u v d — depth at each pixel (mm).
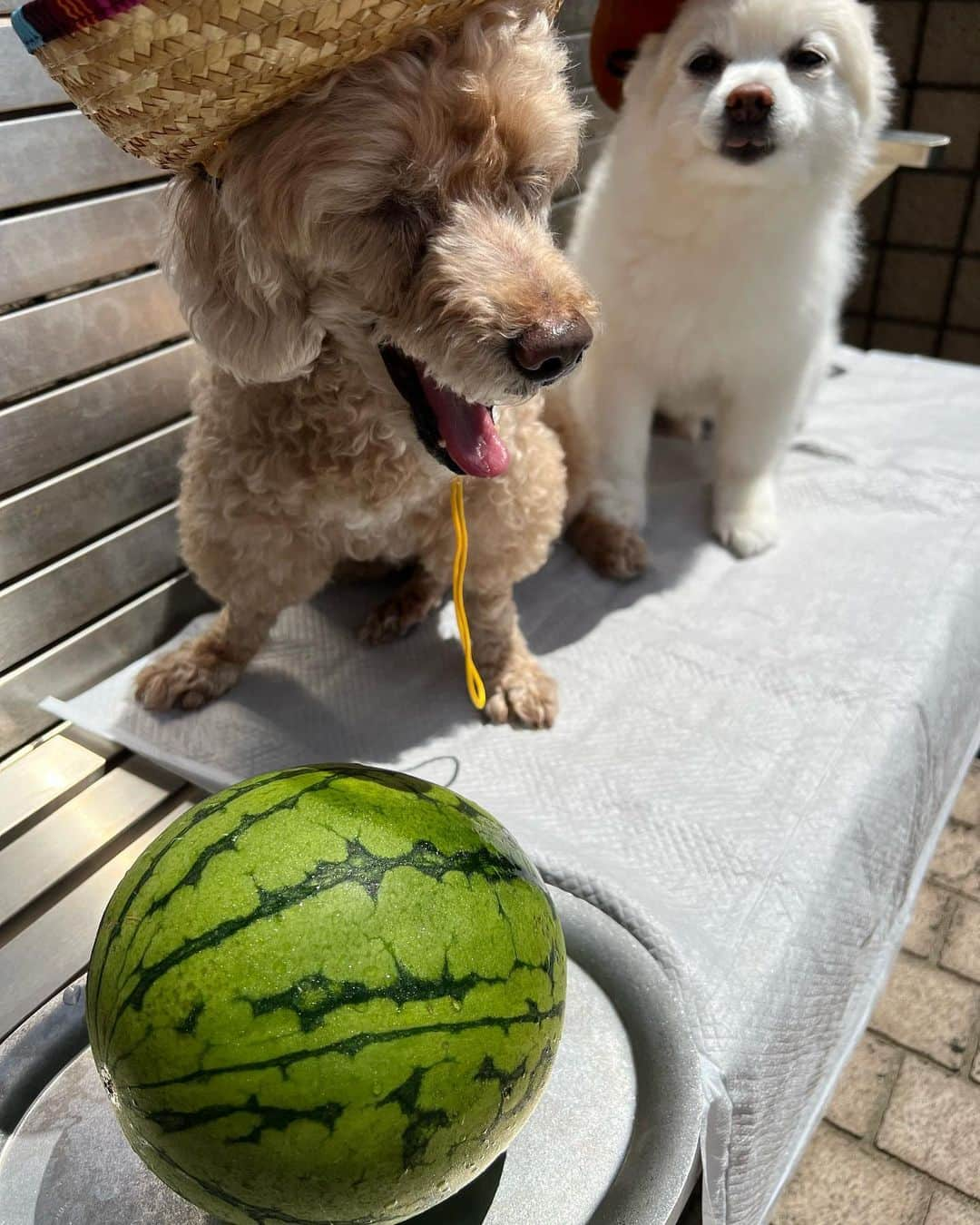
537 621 522
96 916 378
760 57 462
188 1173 202
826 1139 448
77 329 425
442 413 363
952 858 573
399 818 225
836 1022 383
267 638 472
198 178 335
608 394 561
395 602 508
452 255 311
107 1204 254
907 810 438
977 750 603
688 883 366
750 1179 338
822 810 396
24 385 413
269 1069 189
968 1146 443
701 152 468
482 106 300
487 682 470
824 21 458
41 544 442
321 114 291
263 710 456
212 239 340
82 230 413
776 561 562
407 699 468
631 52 544
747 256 504
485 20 301
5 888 385
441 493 411
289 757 429
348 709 460
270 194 303
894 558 548
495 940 212
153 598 502
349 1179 196
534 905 232
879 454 657
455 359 312
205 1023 191
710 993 325
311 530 413
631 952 318
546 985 224
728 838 383
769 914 354
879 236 998
